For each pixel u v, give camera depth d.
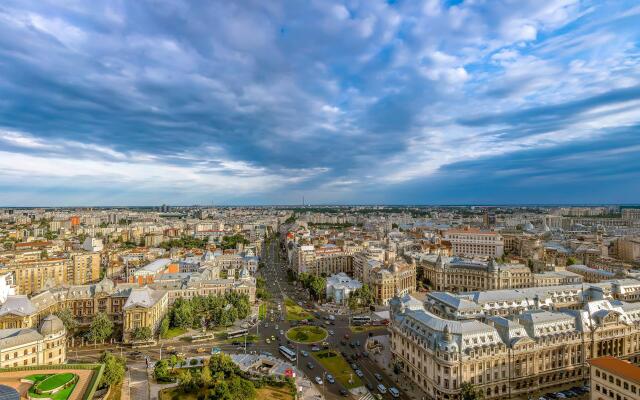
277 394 199.50
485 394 197.25
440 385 193.75
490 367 198.75
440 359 193.25
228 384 183.75
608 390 178.50
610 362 183.12
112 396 196.88
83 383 172.12
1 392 153.62
